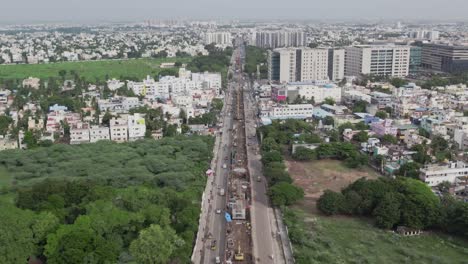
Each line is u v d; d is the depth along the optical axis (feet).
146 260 618.03
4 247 608.19
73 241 625.82
